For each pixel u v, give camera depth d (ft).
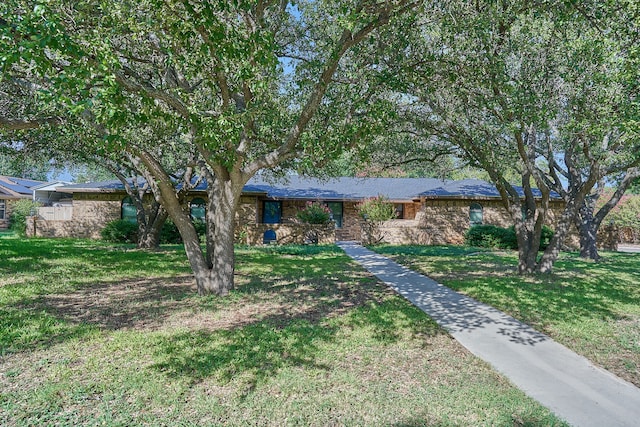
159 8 15.78
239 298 23.47
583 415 10.71
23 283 26.61
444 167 48.57
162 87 22.09
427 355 14.88
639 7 19.24
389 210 67.26
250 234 63.93
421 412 10.71
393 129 32.53
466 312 21.16
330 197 73.46
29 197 96.58
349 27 17.78
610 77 21.91
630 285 29.96
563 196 39.45
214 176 29.45
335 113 24.94
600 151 31.94
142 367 13.10
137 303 21.93
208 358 13.88
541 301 23.80
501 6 23.22
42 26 12.01
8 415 10.11
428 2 21.62
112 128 14.99
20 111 25.40
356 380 12.55
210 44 17.33
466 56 24.14
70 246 52.26
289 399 11.27
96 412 10.36
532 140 34.01
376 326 18.20
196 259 25.02
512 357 14.87
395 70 24.77
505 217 69.77
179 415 10.32
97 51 13.78
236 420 10.16
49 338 15.74
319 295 24.81
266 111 23.03
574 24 24.57
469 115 27.55
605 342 16.74
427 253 53.01
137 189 55.88
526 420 10.39
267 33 16.66
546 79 26.66
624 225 89.15
